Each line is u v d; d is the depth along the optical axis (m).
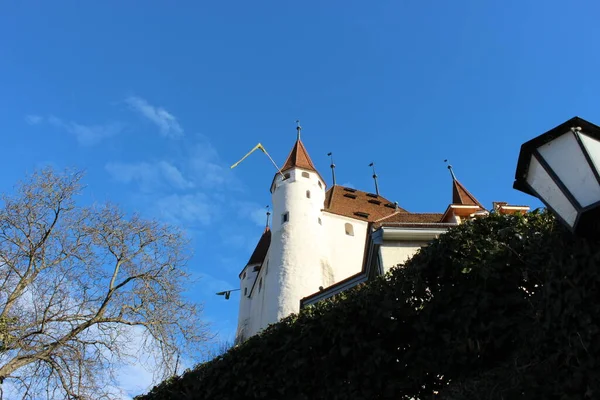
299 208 39.97
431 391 6.00
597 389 3.58
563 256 3.86
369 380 6.19
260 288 41.97
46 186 14.12
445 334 5.94
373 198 50.47
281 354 7.31
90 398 12.33
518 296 5.68
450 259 6.26
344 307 6.76
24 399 12.03
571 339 3.80
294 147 45.34
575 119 3.08
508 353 5.59
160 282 14.55
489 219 6.52
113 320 13.68
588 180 2.92
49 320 12.95
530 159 3.33
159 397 9.11
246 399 7.62
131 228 14.89
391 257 13.77
